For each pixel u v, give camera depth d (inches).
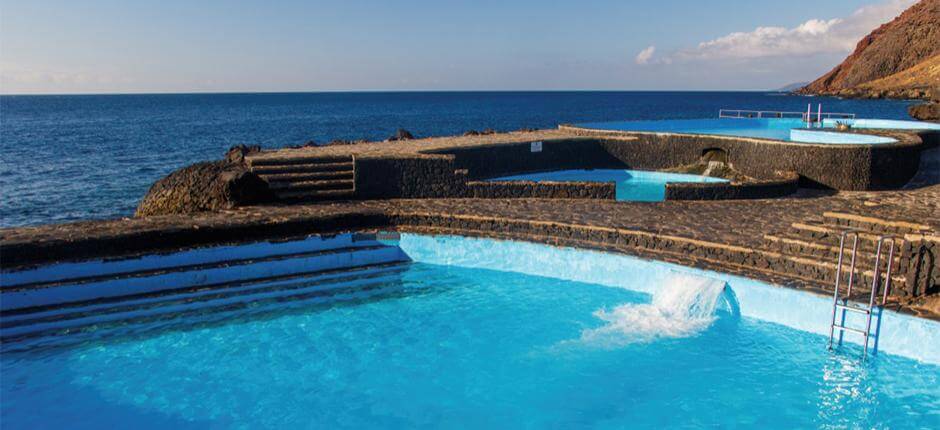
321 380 339.9
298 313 429.1
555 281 486.6
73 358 360.8
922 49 5708.7
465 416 304.8
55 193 1092.5
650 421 300.2
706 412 307.4
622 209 579.2
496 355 368.2
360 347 379.2
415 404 315.6
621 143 935.7
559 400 319.3
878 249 341.7
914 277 357.7
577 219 531.8
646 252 470.3
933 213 533.0
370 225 551.2
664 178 903.1
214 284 454.3
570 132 1049.5
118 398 319.9
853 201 629.6
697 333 393.4
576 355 366.9
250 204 589.9
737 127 1133.7
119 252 448.5
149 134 2532.0
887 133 920.9
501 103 6673.2
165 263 453.4
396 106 6082.7
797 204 609.0
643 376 342.6
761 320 403.2
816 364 350.9
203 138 2333.9
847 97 5649.6
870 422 297.0
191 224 486.9
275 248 492.4
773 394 322.7
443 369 352.2
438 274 503.5
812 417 302.2
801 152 760.3
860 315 358.0
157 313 418.9
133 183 1206.3
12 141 2165.4
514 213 557.0
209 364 356.8
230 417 303.3
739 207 590.2
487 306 440.8
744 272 418.9
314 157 682.2
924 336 337.4
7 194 1077.8
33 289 401.7
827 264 398.3
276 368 352.8
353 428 293.9
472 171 832.3
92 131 2714.1
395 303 446.9
